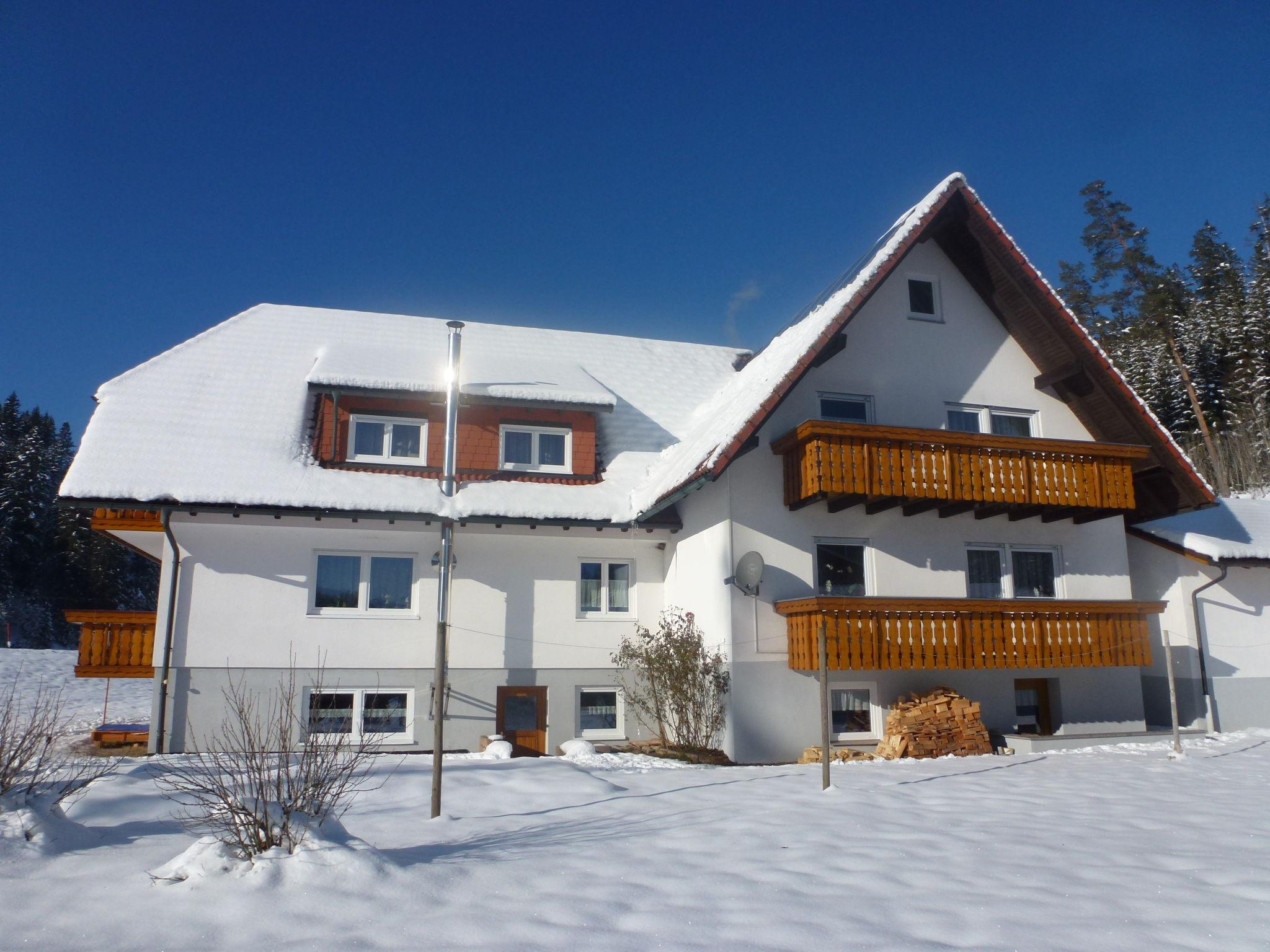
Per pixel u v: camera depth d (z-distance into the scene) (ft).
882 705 54.39
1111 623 55.47
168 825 27.43
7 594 216.74
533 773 37.47
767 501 54.39
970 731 51.80
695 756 50.65
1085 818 30.94
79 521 221.05
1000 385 61.77
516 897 20.81
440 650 30.66
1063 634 54.39
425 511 54.19
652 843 26.43
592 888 21.67
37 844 23.43
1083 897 21.29
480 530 58.13
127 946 17.42
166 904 19.70
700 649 54.19
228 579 53.57
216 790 24.13
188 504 50.88
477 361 66.13
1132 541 65.82
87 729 60.39
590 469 62.08
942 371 60.64
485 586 57.67
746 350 84.53
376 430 59.82
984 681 56.80
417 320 76.13
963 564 58.23
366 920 19.01
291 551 54.85
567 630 58.59
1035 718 58.75
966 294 62.54
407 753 54.54
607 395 62.28
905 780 39.73
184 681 52.08
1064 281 188.34
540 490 58.95
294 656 48.37
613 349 79.10
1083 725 57.67
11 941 17.58
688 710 53.57
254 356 66.03
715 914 19.84
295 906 19.58
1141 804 33.76
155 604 238.89
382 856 22.35
